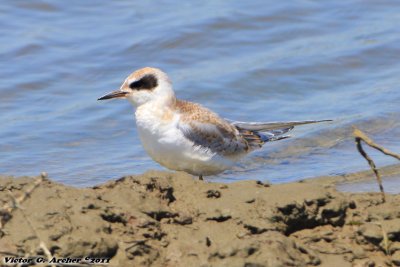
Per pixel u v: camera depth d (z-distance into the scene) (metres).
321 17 22.78
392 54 20.83
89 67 20.16
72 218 9.82
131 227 10.03
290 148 15.95
